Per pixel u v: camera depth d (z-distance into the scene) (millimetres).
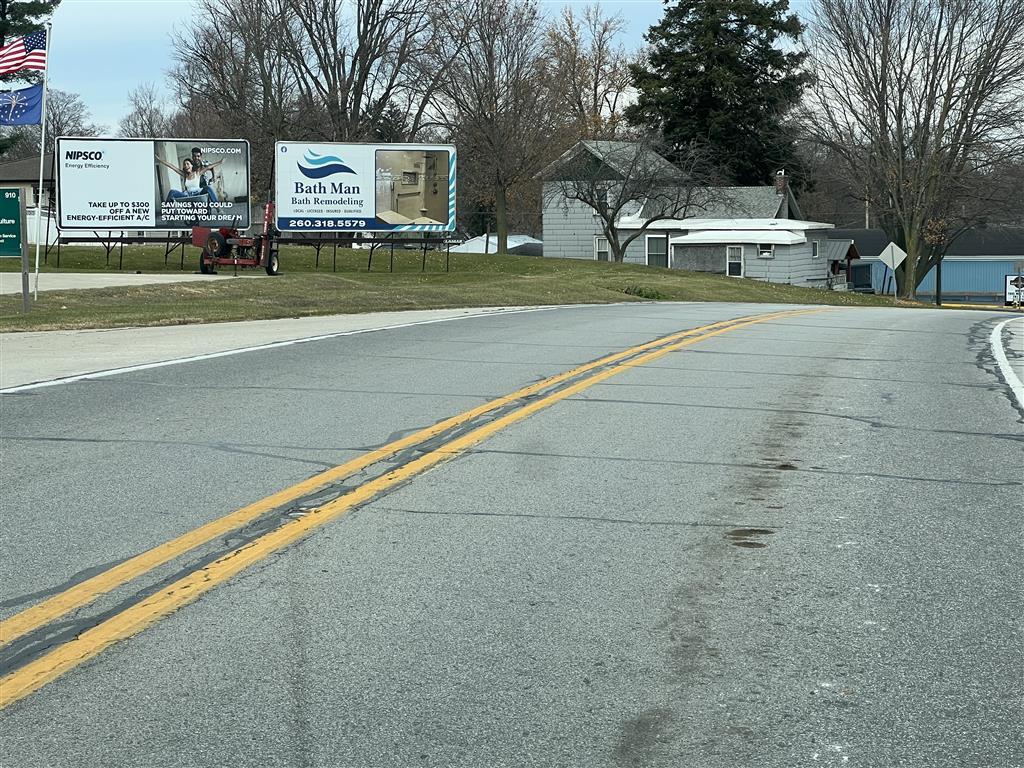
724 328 19672
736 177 67500
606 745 3945
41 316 19312
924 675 4535
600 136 75688
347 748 3910
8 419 9914
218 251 33531
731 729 4070
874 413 10539
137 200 35875
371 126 60531
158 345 15930
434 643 4832
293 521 6668
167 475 7816
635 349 15781
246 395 11320
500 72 52500
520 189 63938
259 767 3783
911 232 52625
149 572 5738
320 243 38375
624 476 7867
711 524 6684
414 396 11320
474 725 4086
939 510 7043
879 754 3889
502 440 9094
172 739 3971
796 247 55781
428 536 6398
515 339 17172
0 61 23375
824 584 5625
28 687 4383
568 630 4992
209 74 62531
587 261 50781
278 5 58938
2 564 5855
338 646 4789
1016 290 57156
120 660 4641
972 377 13180
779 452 8727
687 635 4945
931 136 51156
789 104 61469
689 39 66500
